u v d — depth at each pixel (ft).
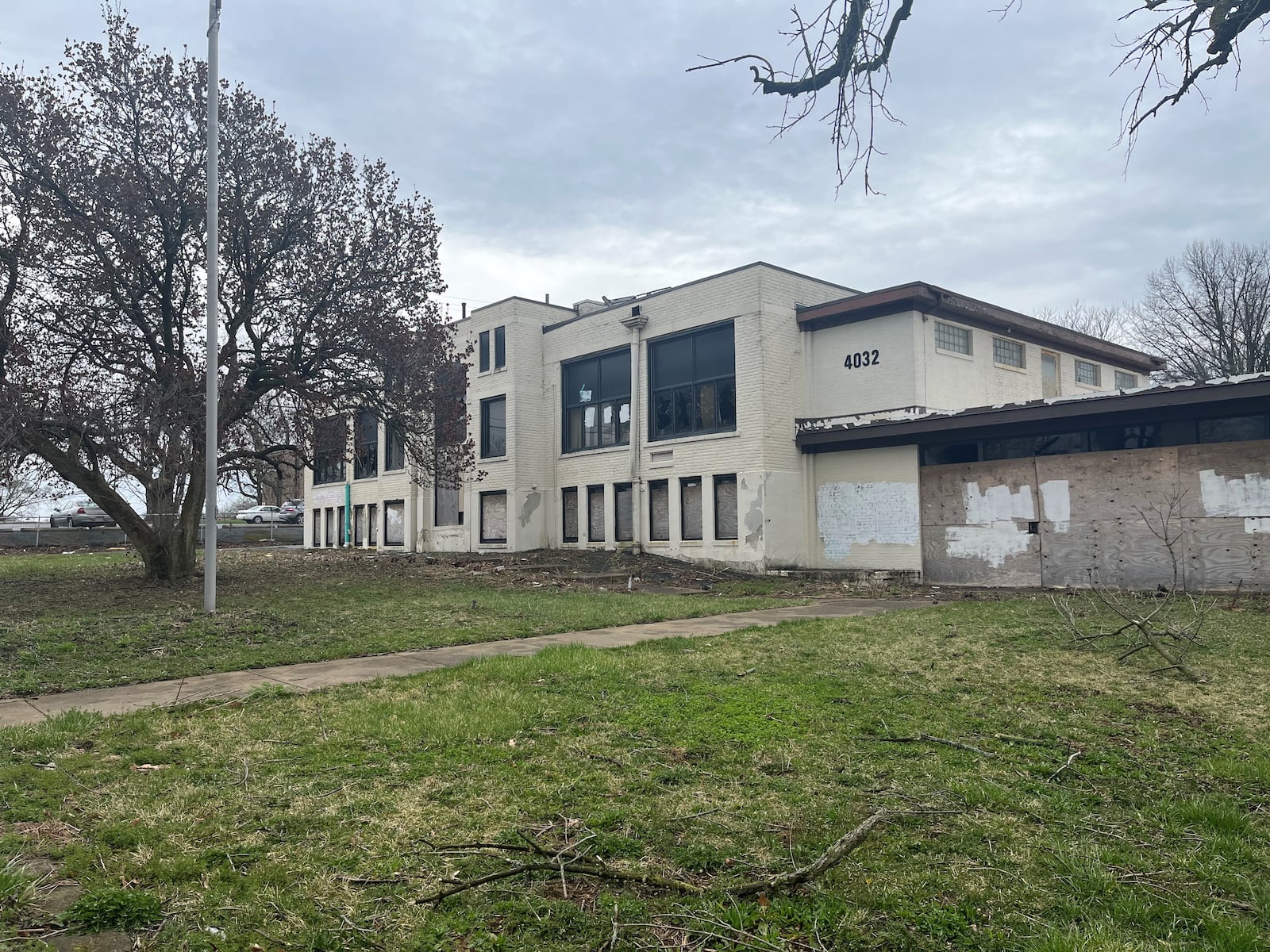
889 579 62.59
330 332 56.44
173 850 13.47
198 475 58.23
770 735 19.88
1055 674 26.61
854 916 11.38
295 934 10.96
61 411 47.52
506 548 85.97
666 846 13.67
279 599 49.08
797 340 71.31
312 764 17.85
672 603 49.14
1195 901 11.80
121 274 51.01
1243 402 48.14
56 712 22.58
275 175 54.90
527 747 18.92
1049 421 55.77
